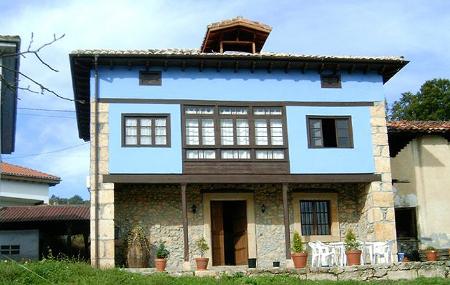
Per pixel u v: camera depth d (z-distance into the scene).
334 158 18.41
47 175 28.12
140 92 17.83
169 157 17.53
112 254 16.66
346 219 19.31
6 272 12.98
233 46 20.53
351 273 15.69
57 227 23.41
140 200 18.27
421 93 37.28
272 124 18.34
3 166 27.39
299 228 18.92
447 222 20.95
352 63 18.70
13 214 23.19
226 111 18.23
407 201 20.86
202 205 18.61
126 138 17.48
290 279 14.76
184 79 18.16
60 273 13.56
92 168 17.09
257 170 17.88
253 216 18.72
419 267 16.09
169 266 17.89
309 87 18.77
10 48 13.03
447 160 21.52
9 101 16.67
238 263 19.06
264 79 18.59
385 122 18.95
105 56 17.31
